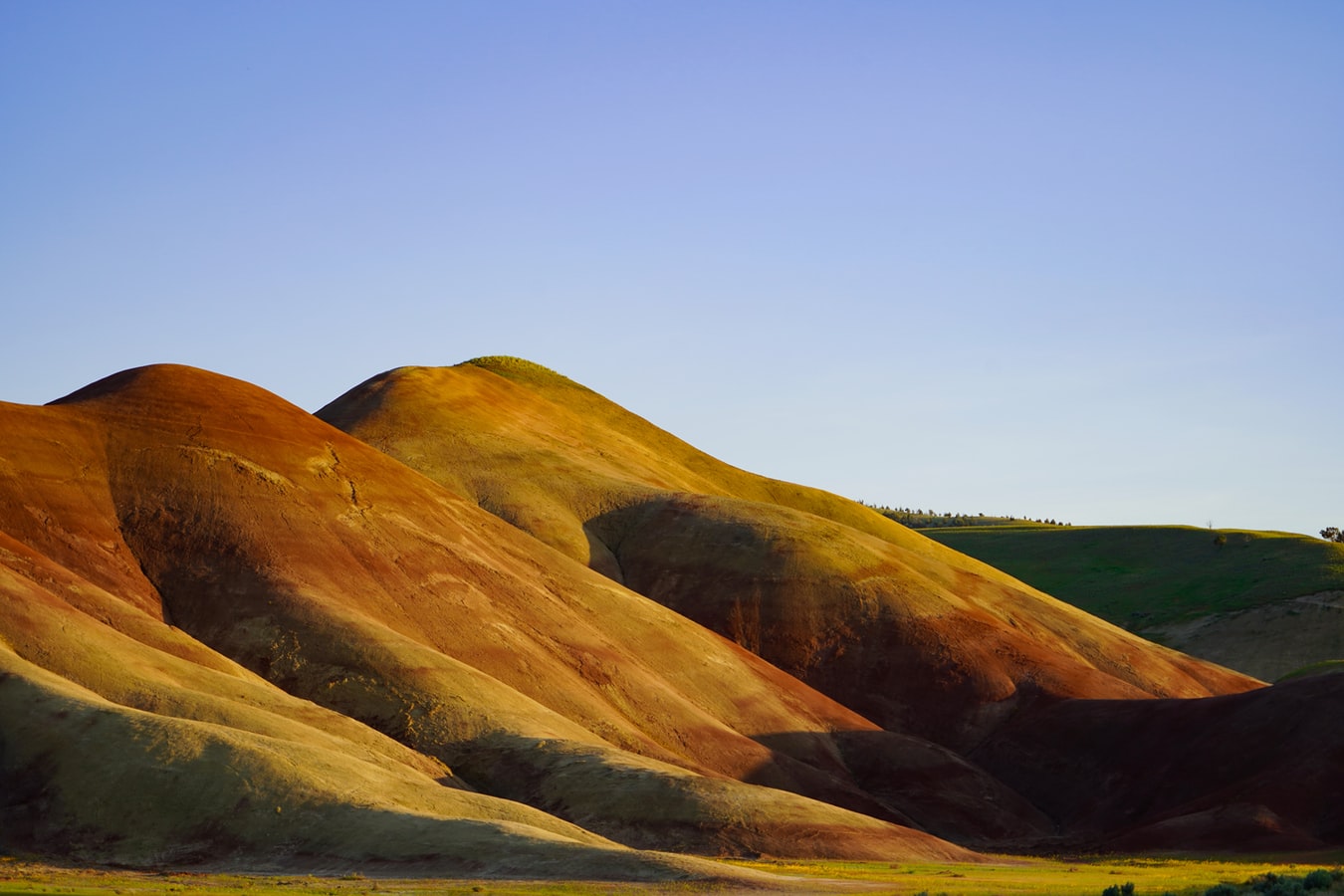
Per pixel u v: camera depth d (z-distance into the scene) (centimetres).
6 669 5306
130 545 7288
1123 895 3559
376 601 7475
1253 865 5659
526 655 7544
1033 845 7306
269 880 4028
